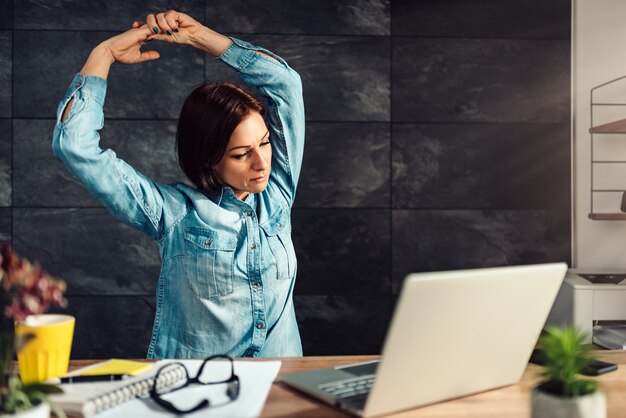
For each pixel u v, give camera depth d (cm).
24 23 282
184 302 163
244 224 166
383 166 296
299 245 295
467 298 92
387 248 298
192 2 288
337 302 297
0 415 78
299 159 182
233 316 163
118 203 155
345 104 294
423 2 296
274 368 119
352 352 298
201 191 168
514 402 102
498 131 300
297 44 292
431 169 298
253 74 171
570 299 262
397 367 90
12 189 284
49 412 93
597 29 302
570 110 302
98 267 288
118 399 98
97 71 150
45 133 284
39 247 286
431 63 296
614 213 291
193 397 102
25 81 282
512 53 299
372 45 294
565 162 303
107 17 285
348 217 296
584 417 81
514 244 302
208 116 157
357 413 94
